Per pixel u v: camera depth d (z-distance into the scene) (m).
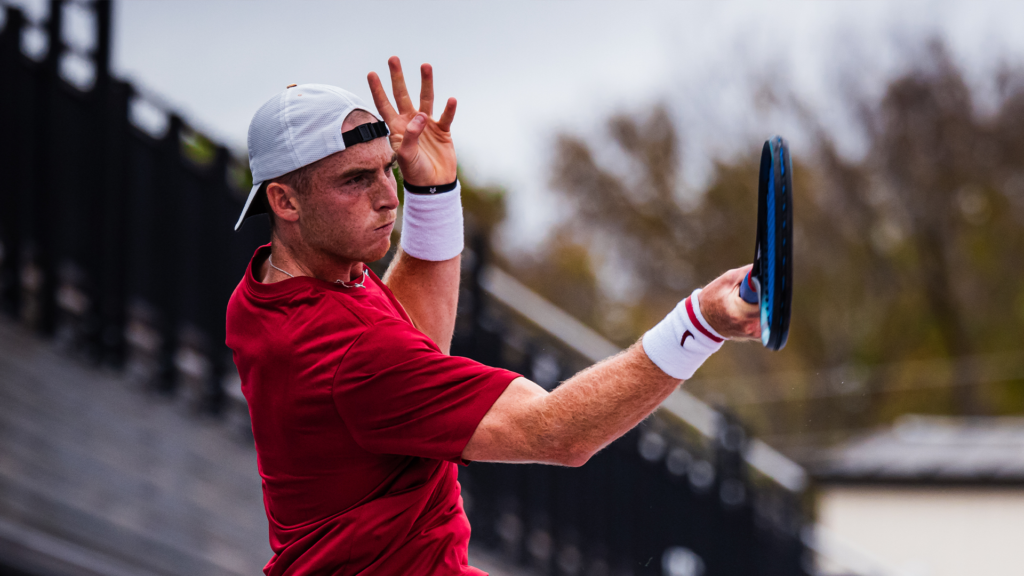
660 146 89.38
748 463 32.66
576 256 89.38
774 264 5.91
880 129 86.38
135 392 21.09
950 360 86.06
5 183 20.55
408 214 8.74
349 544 7.27
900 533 49.06
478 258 24.70
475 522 23.42
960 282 86.19
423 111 8.47
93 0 20.72
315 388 7.00
